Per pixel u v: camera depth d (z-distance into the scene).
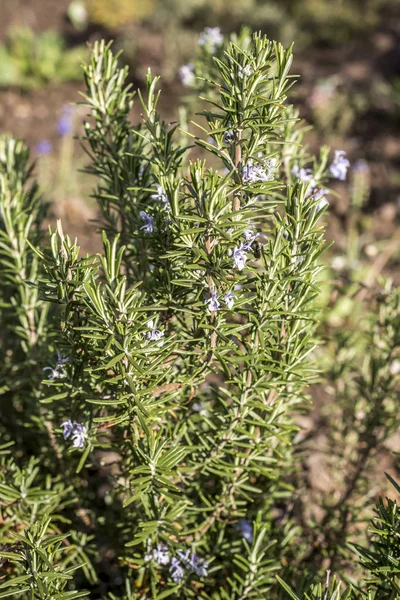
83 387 0.60
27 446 0.80
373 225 1.78
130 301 0.53
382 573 0.53
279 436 0.60
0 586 0.54
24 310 0.70
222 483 0.65
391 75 2.62
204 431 0.66
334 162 0.68
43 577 0.54
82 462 0.57
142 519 0.65
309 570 0.72
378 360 0.76
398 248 1.68
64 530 0.74
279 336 0.60
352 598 0.56
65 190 1.68
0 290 0.81
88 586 0.76
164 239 0.58
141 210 0.61
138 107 2.10
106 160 0.63
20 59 2.36
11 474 0.66
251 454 0.63
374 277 1.54
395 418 0.76
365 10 3.11
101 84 0.62
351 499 0.81
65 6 3.05
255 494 0.72
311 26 2.96
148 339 0.55
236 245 0.54
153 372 0.55
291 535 0.74
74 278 0.54
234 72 0.53
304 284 0.58
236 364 0.57
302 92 2.31
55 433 0.62
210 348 0.56
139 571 0.67
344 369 0.83
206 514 0.69
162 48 2.50
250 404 0.59
